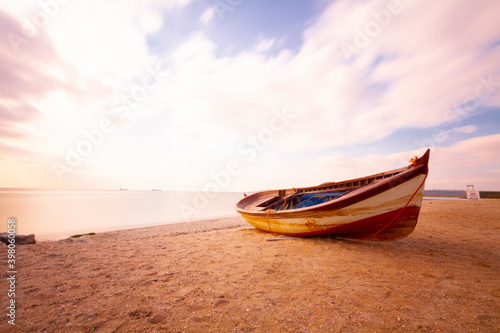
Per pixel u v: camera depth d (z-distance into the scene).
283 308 2.66
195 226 13.71
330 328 2.25
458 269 4.05
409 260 4.59
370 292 3.10
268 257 4.93
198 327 2.28
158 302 2.80
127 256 5.12
